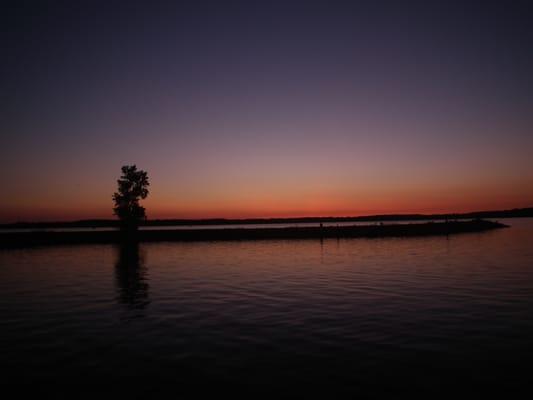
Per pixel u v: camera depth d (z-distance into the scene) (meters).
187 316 16.38
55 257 45.56
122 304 18.89
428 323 14.58
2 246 65.81
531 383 9.44
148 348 12.33
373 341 12.60
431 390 9.13
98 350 12.21
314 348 12.04
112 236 76.06
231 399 8.84
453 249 46.12
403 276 26.22
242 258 41.03
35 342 13.07
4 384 9.81
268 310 17.17
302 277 26.75
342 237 77.19
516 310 16.39
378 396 8.88
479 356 11.16
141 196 76.06
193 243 68.25
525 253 39.56
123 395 9.12
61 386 9.66
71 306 18.59
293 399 8.79
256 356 11.45
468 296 19.30
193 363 10.98
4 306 18.72
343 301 18.72
